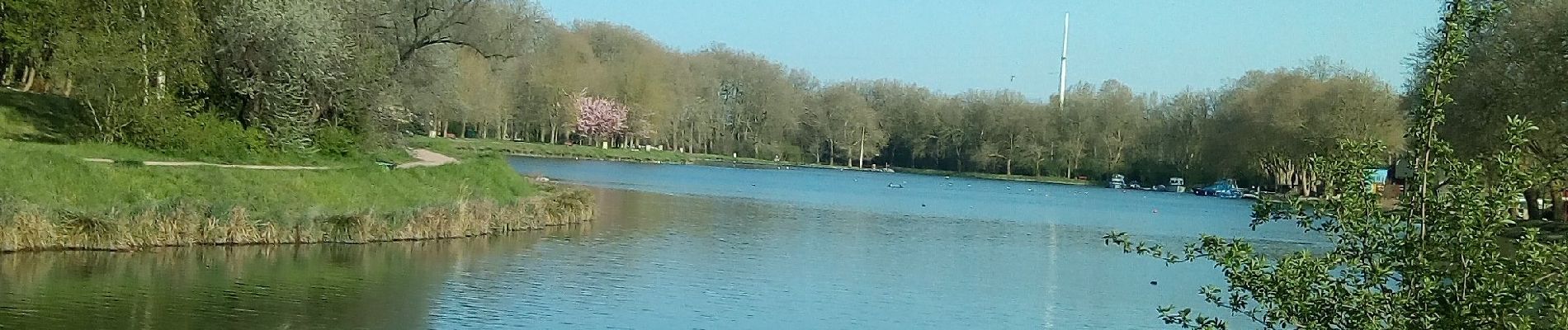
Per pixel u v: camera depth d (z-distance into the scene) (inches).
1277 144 2997.0
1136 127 4527.6
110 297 860.0
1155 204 3388.3
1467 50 426.3
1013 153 4822.8
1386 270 397.4
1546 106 1368.1
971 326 948.6
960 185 4256.9
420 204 1441.9
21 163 1112.8
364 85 1761.8
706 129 4972.9
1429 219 401.4
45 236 1026.7
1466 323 384.2
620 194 2412.6
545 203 1584.6
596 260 1222.3
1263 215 436.8
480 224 1400.1
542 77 4158.5
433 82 2169.0
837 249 1505.9
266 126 1620.3
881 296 1078.4
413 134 2374.5
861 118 5039.4
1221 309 1041.5
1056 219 2475.4
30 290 862.5
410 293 957.8
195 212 1134.4
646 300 978.1
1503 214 387.9
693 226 1740.9
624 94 4404.5
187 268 1006.4
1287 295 409.1
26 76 2049.7
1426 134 413.7
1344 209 408.8
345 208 1328.7
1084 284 1230.3
